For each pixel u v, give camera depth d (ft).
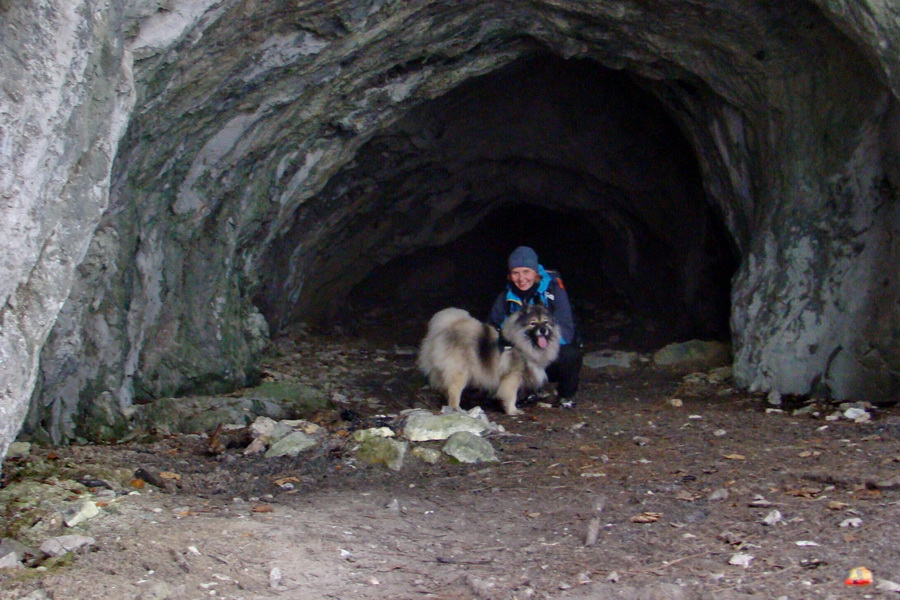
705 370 32.12
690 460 19.33
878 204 24.72
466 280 50.08
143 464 19.38
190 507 16.14
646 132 38.47
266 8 19.88
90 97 13.43
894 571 12.04
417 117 34.91
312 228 35.35
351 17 21.94
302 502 17.11
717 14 25.58
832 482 16.47
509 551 14.26
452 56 27.61
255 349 31.96
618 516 15.74
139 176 21.94
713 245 35.88
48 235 13.34
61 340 20.31
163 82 18.92
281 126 25.79
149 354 24.80
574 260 50.37
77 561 12.97
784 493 16.20
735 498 16.19
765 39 25.58
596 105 38.24
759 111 27.94
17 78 11.99
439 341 25.91
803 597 11.48
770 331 26.96
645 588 12.06
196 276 26.61
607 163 39.70
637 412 25.67
